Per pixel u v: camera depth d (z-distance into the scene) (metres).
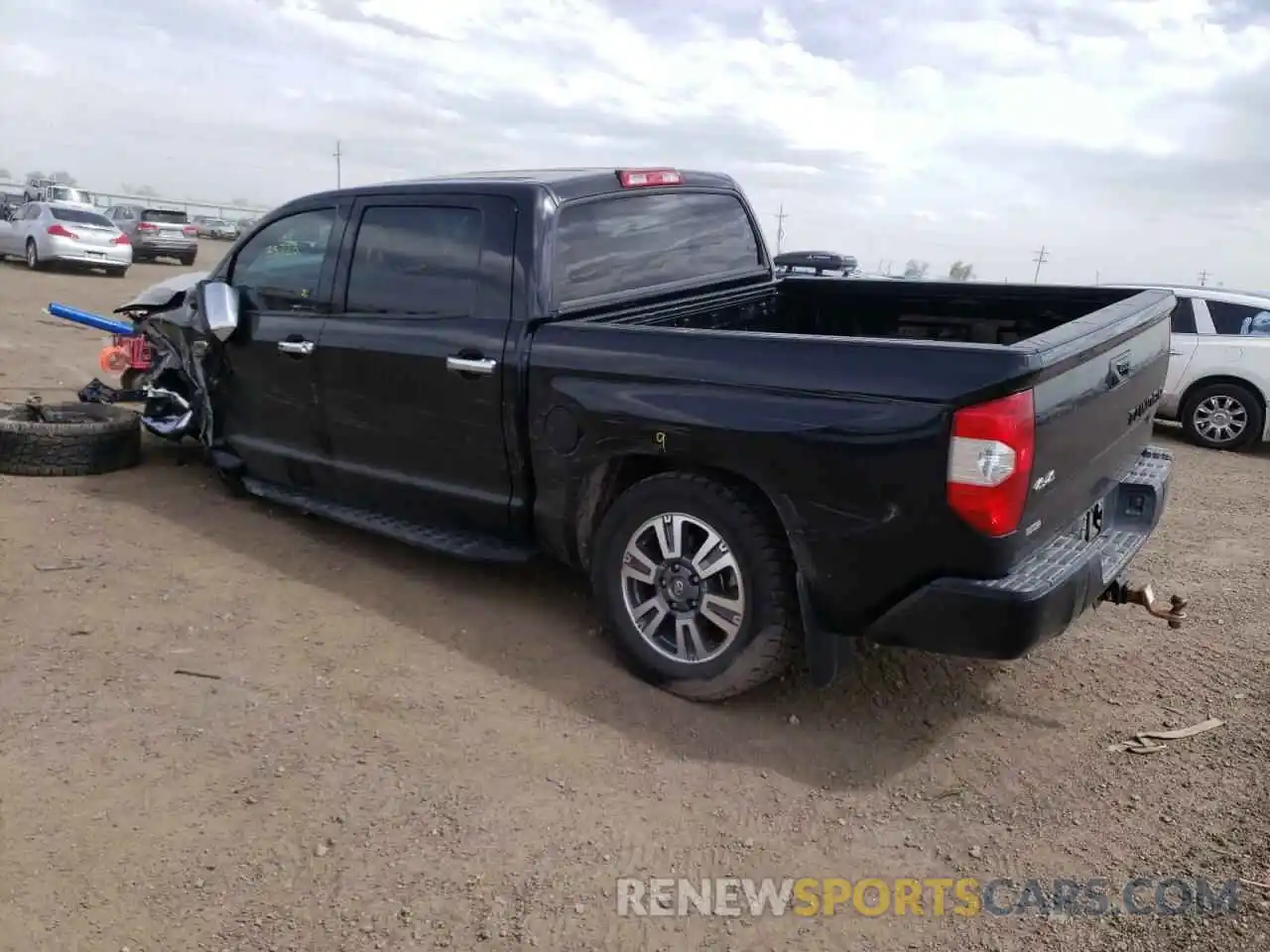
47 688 3.82
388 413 4.72
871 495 3.23
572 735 3.65
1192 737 3.72
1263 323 9.54
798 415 3.34
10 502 5.86
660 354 3.70
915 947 2.70
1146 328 4.02
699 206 5.15
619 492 4.09
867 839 3.14
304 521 5.77
